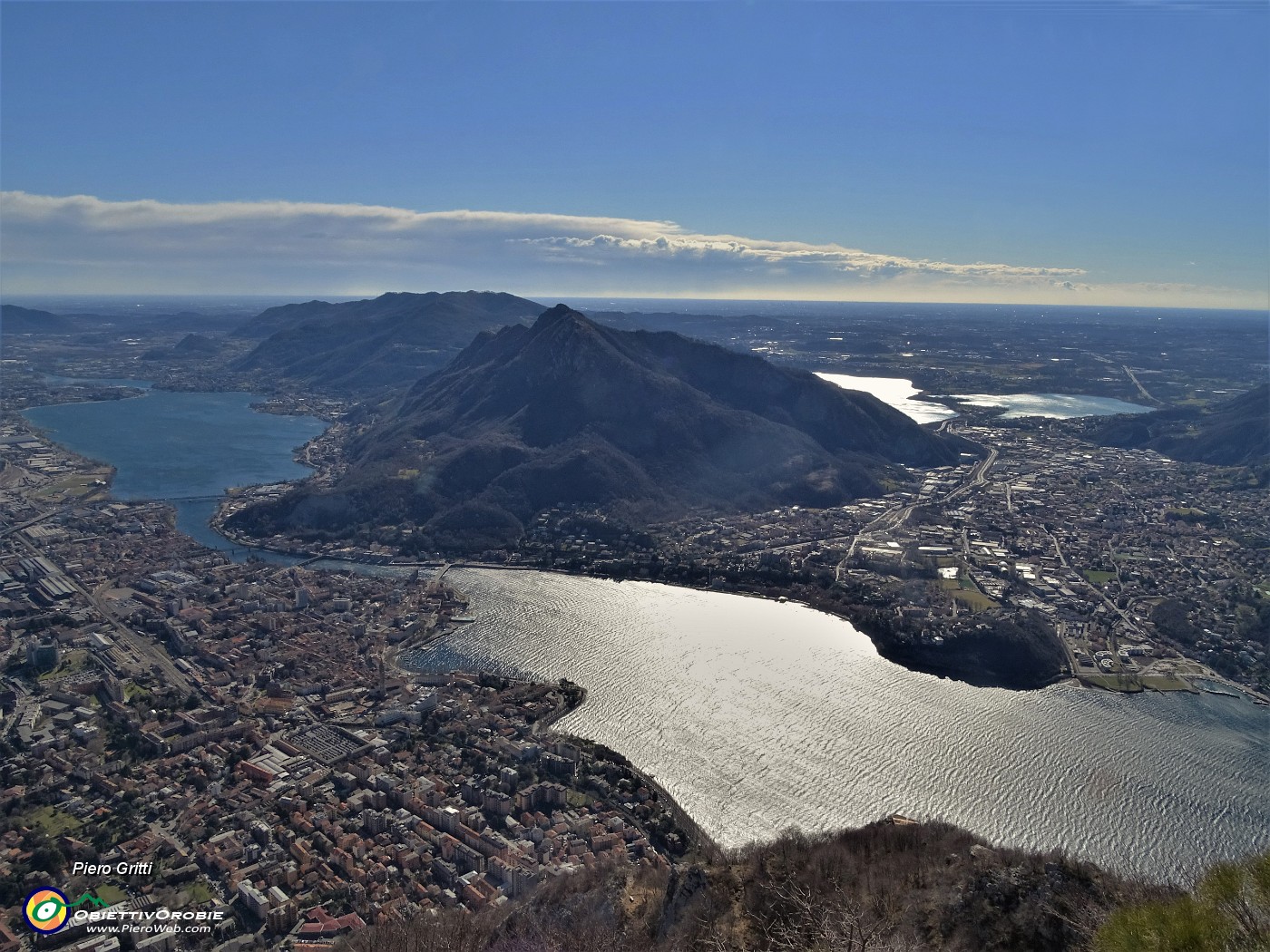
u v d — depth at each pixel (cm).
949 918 6588
